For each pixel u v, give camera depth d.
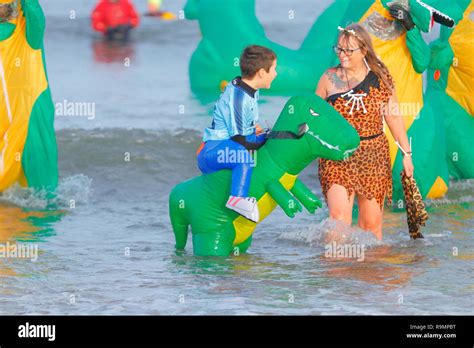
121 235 19.70
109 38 52.97
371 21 22.00
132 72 41.72
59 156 25.86
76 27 55.91
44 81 22.45
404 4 21.64
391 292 15.30
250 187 16.75
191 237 19.48
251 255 17.81
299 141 16.59
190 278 16.14
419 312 14.24
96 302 14.80
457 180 24.81
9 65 21.73
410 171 18.58
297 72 33.66
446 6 22.64
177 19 57.72
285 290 15.39
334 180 18.12
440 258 17.52
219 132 16.84
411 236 18.92
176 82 38.53
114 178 24.78
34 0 21.56
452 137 24.47
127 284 15.81
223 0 34.00
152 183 24.70
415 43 21.94
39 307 14.57
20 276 16.33
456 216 21.41
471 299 14.95
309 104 16.73
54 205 22.39
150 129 28.83
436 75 24.48
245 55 16.61
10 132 22.02
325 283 15.82
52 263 17.23
